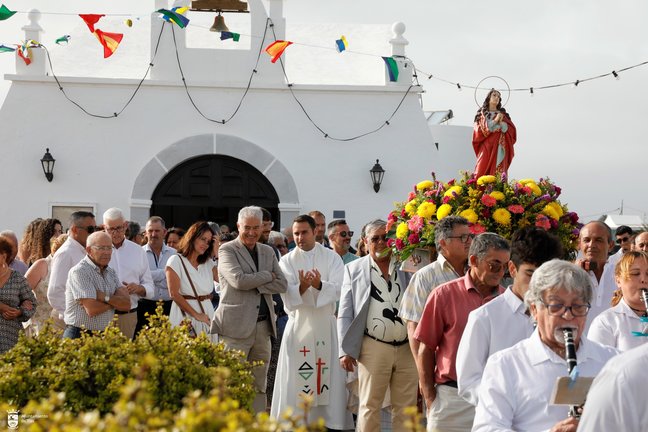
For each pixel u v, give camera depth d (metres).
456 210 10.57
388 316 10.44
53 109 22.00
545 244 7.10
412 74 22.80
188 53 22.38
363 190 22.67
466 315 8.03
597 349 6.08
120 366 6.39
